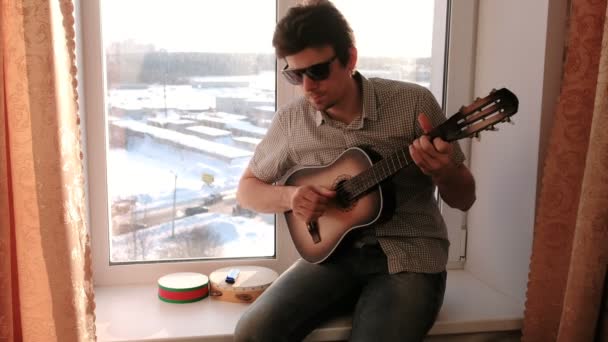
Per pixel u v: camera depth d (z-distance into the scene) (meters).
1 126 1.40
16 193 1.43
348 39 1.54
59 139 1.42
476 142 2.07
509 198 1.91
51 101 1.39
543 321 1.70
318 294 1.63
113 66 1.91
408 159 1.46
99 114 1.91
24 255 1.45
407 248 1.61
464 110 1.37
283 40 1.49
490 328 1.75
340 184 1.62
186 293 1.86
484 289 1.98
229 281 1.89
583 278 1.41
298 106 1.73
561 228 1.64
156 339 1.63
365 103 1.60
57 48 1.42
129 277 2.01
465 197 1.59
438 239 1.67
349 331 1.65
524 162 1.83
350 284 1.67
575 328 1.44
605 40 1.34
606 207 1.37
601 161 1.36
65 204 1.44
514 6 1.84
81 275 1.50
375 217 1.57
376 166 1.52
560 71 1.73
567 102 1.58
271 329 1.54
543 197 1.65
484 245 2.05
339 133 1.66
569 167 1.60
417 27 2.02
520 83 1.83
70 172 1.46
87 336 1.53
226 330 1.69
